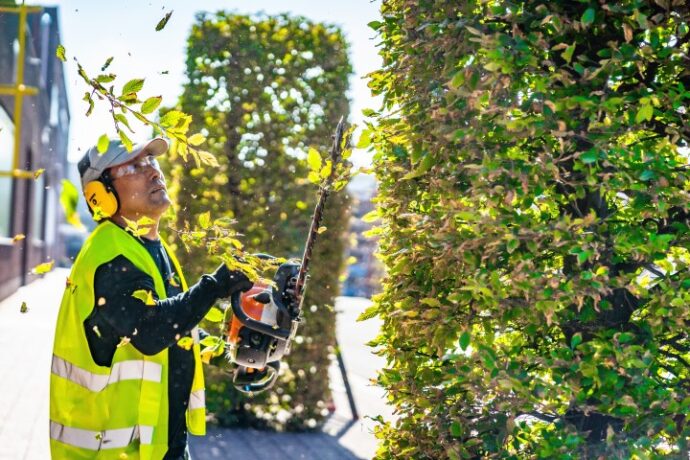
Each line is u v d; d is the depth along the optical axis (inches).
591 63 121.2
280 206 308.5
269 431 312.0
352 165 109.1
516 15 112.0
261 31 315.3
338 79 317.7
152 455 114.4
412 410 131.4
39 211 1131.3
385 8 142.3
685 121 114.7
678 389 112.3
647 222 118.3
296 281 117.8
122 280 111.3
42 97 1063.0
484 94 106.9
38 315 640.4
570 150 112.5
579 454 110.8
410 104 128.8
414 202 135.2
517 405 106.7
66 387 113.1
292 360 313.7
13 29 682.2
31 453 246.2
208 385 311.4
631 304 119.5
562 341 122.8
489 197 107.3
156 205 122.1
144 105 85.4
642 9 115.6
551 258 123.9
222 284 113.9
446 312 115.6
